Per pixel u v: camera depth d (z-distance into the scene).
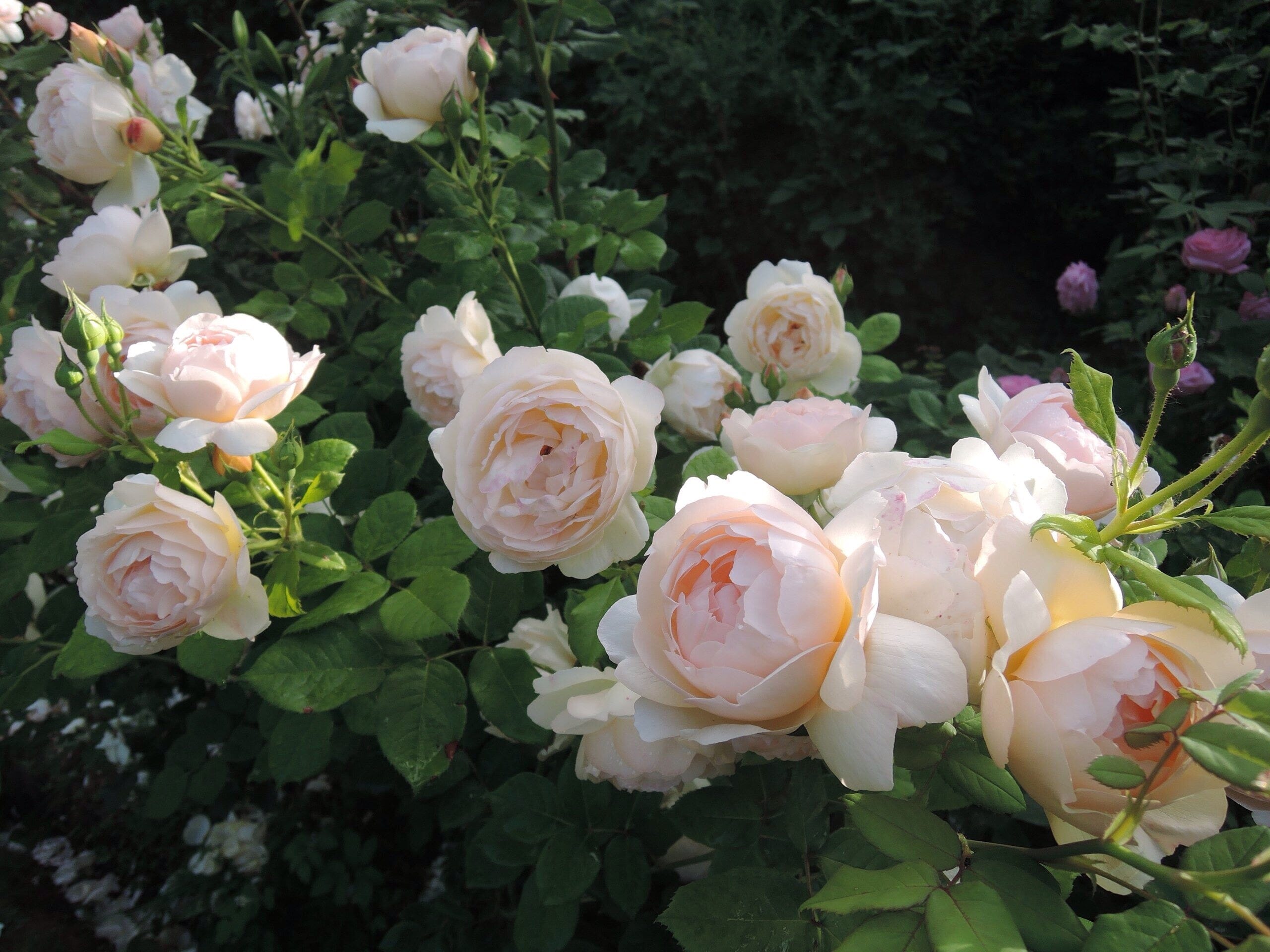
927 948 0.31
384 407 0.84
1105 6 1.76
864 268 1.93
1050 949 0.32
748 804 0.46
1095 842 0.33
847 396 0.75
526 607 0.58
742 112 1.88
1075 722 0.33
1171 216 1.14
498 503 0.46
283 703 0.50
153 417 0.54
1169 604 0.35
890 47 1.78
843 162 1.83
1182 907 0.32
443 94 0.66
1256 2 1.38
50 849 1.11
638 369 0.72
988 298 1.93
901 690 0.34
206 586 0.47
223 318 0.50
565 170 0.88
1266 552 0.44
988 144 1.89
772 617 0.35
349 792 0.98
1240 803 0.35
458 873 0.87
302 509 0.54
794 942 0.37
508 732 0.51
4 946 1.00
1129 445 0.44
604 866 0.62
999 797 0.37
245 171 1.59
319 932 0.96
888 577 0.35
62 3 1.64
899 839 0.35
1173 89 1.35
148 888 1.07
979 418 0.48
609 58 1.03
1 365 0.66
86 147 0.68
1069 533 0.35
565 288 0.85
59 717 1.05
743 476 0.38
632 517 0.47
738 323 0.71
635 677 0.37
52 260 0.91
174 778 0.83
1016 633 0.34
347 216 0.80
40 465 0.68
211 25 1.69
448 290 0.73
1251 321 1.01
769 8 1.96
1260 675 0.29
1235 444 0.34
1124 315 1.46
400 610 0.50
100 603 0.47
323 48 1.09
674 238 2.00
